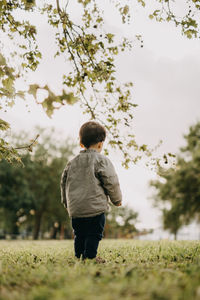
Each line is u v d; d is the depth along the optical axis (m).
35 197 27.67
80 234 3.22
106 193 3.27
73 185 3.24
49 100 2.53
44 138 29.09
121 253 4.00
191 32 3.63
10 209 26.72
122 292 1.55
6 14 3.42
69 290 1.55
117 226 33.91
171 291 1.53
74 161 3.38
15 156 3.51
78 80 3.59
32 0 3.35
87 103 3.69
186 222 23.06
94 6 3.55
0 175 25.61
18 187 26.77
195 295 1.52
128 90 3.67
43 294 1.56
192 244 5.64
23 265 2.71
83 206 3.10
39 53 3.48
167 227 24.22
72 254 3.90
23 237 34.81
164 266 2.59
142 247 5.19
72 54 3.60
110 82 3.61
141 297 1.46
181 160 21.72
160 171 3.62
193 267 2.27
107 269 2.36
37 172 27.77
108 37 3.53
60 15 3.48
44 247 6.18
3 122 3.34
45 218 32.47
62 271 2.19
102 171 3.19
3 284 1.87
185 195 21.61
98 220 3.13
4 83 2.87
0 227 35.34
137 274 2.05
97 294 1.51
